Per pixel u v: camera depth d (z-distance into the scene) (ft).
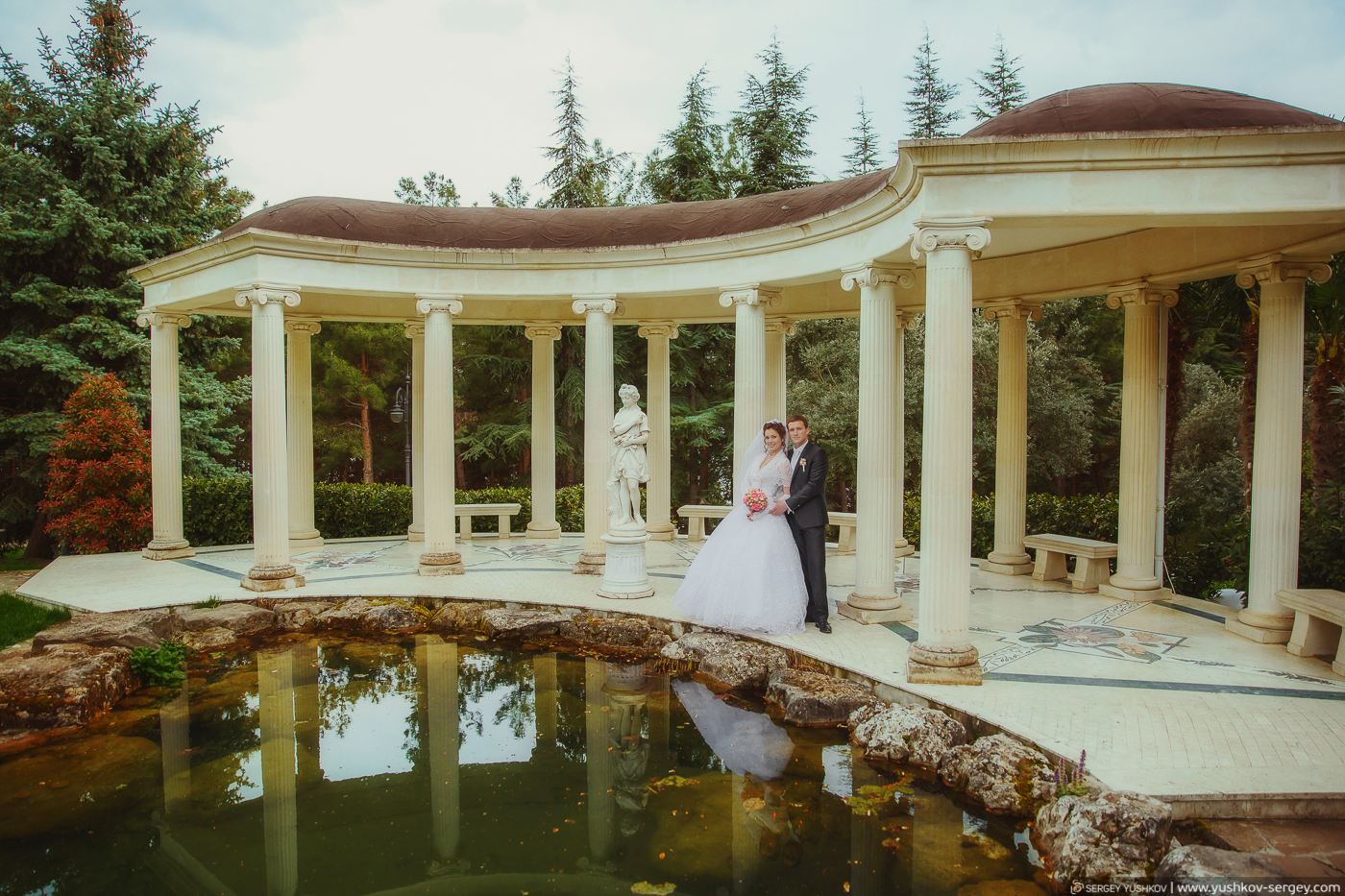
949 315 23.97
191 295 43.73
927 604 24.71
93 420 49.47
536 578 41.39
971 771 19.20
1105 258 36.52
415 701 26.68
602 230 42.88
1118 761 18.29
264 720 25.00
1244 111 24.04
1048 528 50.90
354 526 60.29
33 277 55.42
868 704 24.16
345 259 40.68
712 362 94.84
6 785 20.44
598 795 19.69
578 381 87.97
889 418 31.94
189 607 35.04
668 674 29.01
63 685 24.94
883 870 15.97
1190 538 52.11
